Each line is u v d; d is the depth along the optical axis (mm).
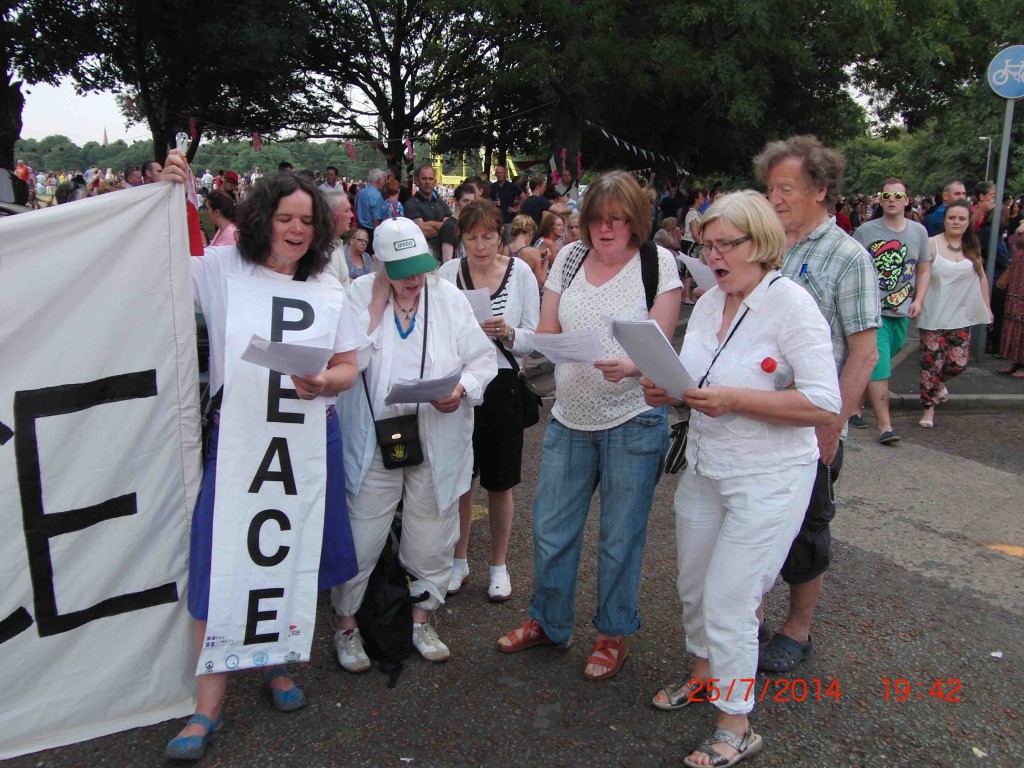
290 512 2777
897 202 5945
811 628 3641
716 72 16828
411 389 2854
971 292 6742
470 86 21203
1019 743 2871
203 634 2768
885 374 6227
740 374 2568
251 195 2688
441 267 3973
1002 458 6062
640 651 3416
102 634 2729
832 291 2965
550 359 2953
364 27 22641
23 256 2506
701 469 2699
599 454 3139
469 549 4395
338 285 2883
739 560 2590
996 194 9133
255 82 18000
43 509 2598
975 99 24031
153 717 2830
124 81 16562
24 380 2543
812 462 2646
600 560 3143
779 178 3014
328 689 3086
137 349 2693
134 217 2648
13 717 2613
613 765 2701
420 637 3320
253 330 2686
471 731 2855
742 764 2717
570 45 17219
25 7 13367
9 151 10852
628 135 22922
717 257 2561
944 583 4105
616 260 3064
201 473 2834
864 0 16453
